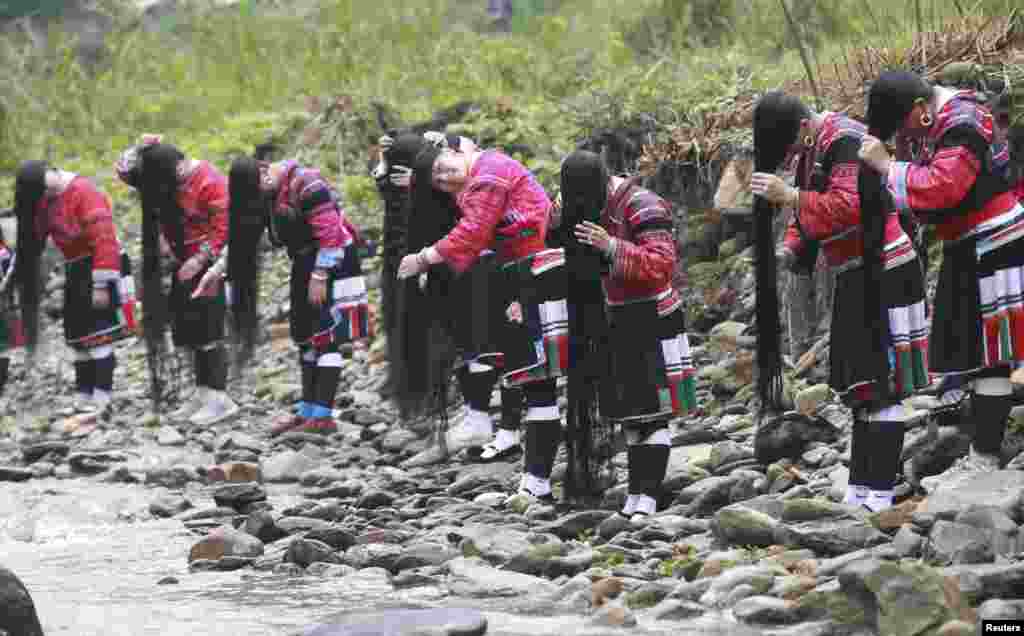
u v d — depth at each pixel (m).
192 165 21.67
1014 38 18.34
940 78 18.09
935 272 16.66
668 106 22.20
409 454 18.50
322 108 32.38
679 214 20.70
